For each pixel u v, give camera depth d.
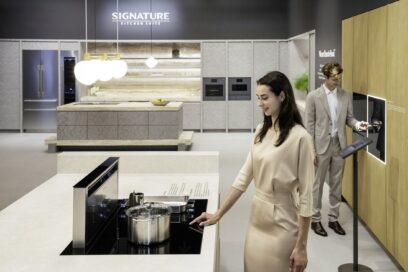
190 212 2.44
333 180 4.79
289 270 2.23
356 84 5.09
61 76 12.69
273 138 2.26
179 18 12.76
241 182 2.41
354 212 3.77
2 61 12.70
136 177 3.38
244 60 12.84
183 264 1.70
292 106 2.20
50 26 12.62
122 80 13.62
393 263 3.95
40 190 2.97
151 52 13.44
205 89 12.96
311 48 8.67
